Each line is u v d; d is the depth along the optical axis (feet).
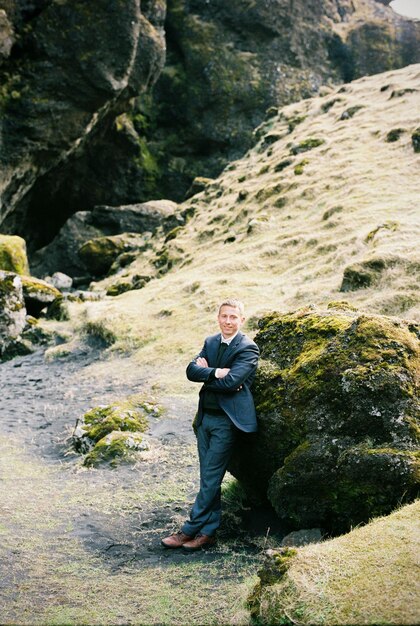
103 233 86.69
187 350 36.45
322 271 41.50
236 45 116.67
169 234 68.74
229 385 15.39
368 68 126.11
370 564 10.91
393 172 54.49
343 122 73.31
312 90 117.80
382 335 15.37
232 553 14.94
